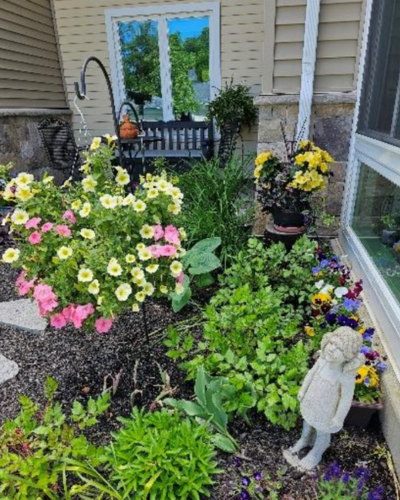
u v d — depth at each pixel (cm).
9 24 414
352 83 252
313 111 262
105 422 138
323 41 245
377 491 108
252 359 152
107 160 170
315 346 157
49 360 172
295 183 235
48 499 114
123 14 475
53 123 455
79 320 138
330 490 110
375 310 174
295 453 124
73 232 157
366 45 223
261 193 260
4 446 115
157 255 144
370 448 127
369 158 209
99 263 138
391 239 179
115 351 177
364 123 226
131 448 117
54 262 142
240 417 139
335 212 285
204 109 511
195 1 454
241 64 471
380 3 202
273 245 220
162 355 173
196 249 216
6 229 287
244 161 310
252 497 112
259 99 264
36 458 108
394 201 176
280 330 163
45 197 157
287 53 254
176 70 501
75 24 490
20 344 183
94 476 111
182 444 115
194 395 150
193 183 284
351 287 194
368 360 136
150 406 143
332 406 104
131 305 147
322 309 163
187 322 197
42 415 134
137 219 149
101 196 159
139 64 505
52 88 501
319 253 212
